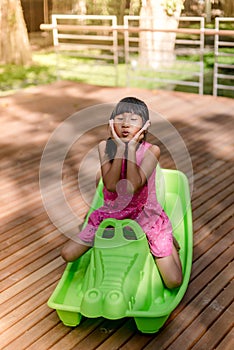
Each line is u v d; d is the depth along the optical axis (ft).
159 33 28.04
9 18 31.12
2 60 32.04
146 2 27.94
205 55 32.60
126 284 6.77
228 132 16.12
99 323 7.34
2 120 18.25
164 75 28.07
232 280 8.34
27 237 9.96
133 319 7.41
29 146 15.35
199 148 14.67
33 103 20.62
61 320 7.36
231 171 13.02
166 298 7.43
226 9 40.78
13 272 8.77
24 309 7.76
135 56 34.37
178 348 6.81
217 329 7.16
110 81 27.07
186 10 42.39
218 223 10.29
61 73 29.43
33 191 12.12
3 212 11.08
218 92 24.59
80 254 7.55
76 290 7.42
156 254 7.43
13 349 6.89
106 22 41.39
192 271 8.59
